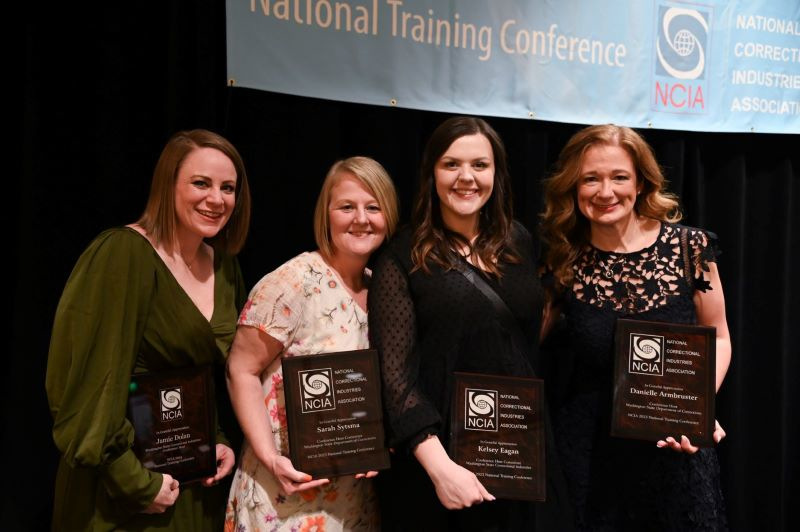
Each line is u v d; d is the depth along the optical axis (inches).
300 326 62.3
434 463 58.5
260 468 63.1
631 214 69.9
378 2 82.1
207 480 63.9
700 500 66.8
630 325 65.3
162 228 61.9
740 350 108.2
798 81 105.5
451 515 63.0
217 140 62.8
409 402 59.7
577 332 69.7
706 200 107.5
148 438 59.1
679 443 64.0
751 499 111.7
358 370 60.7
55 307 74.9
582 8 92.3
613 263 69.2
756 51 102.4
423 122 91.0
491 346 61.4
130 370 57.7
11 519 73.4
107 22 75.3
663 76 97.5
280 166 83.1
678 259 68.3
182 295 61.1
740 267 107.2
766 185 110.7
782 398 111.1
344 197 62.3
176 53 76.4
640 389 65.0
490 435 60.6
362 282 68.4
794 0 103.9
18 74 73.2
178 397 60.7
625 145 66.4
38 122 73.0
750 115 103.0
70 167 75.0
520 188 94.7
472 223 64.5
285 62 78.3
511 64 89.4
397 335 61.2
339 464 60.1
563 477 65.5
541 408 60.5
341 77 81.0
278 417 63.1
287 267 63.1
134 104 77.2
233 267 70.1
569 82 92.5
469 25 86.7
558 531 63.7
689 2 98.2
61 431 55.4
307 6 78.9
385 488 65.2
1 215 73.6
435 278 61.1
